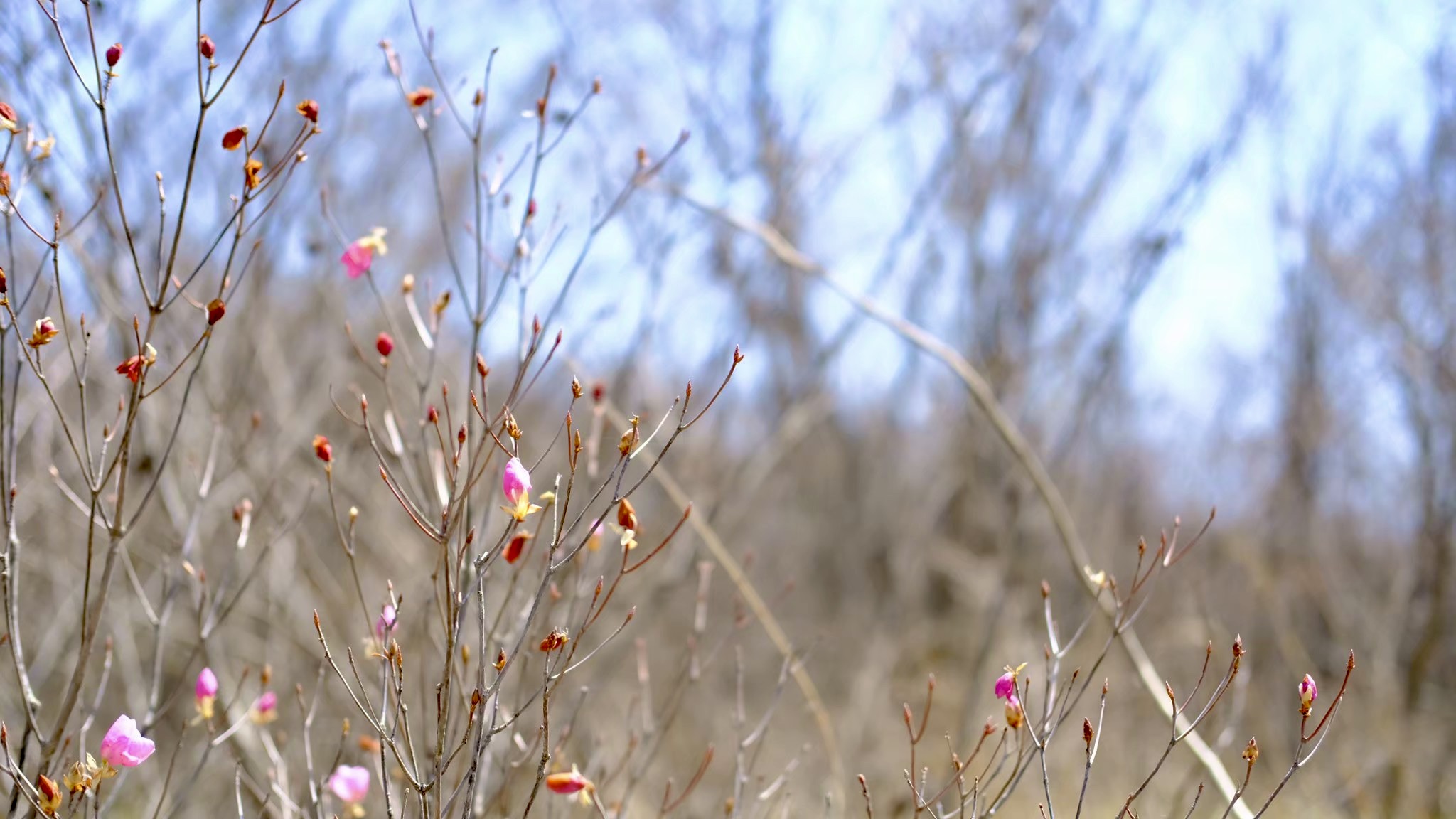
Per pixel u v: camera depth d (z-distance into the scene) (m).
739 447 6.77
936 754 6.22
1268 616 7.21
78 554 4.38
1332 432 8.31
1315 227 8.30
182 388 4.05
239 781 2.50
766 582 8.98
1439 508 7.11
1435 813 5.71
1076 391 8.01
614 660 4.93
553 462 4.64
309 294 5.09
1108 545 8.08
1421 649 6.43
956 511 9.17
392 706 3.04
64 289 3.65
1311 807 5.33
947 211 7.59
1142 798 4.93
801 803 4.93
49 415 3.78
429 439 3.08
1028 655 6.72
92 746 4.05
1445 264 7.53
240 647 4.34
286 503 4.28
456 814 2.71
